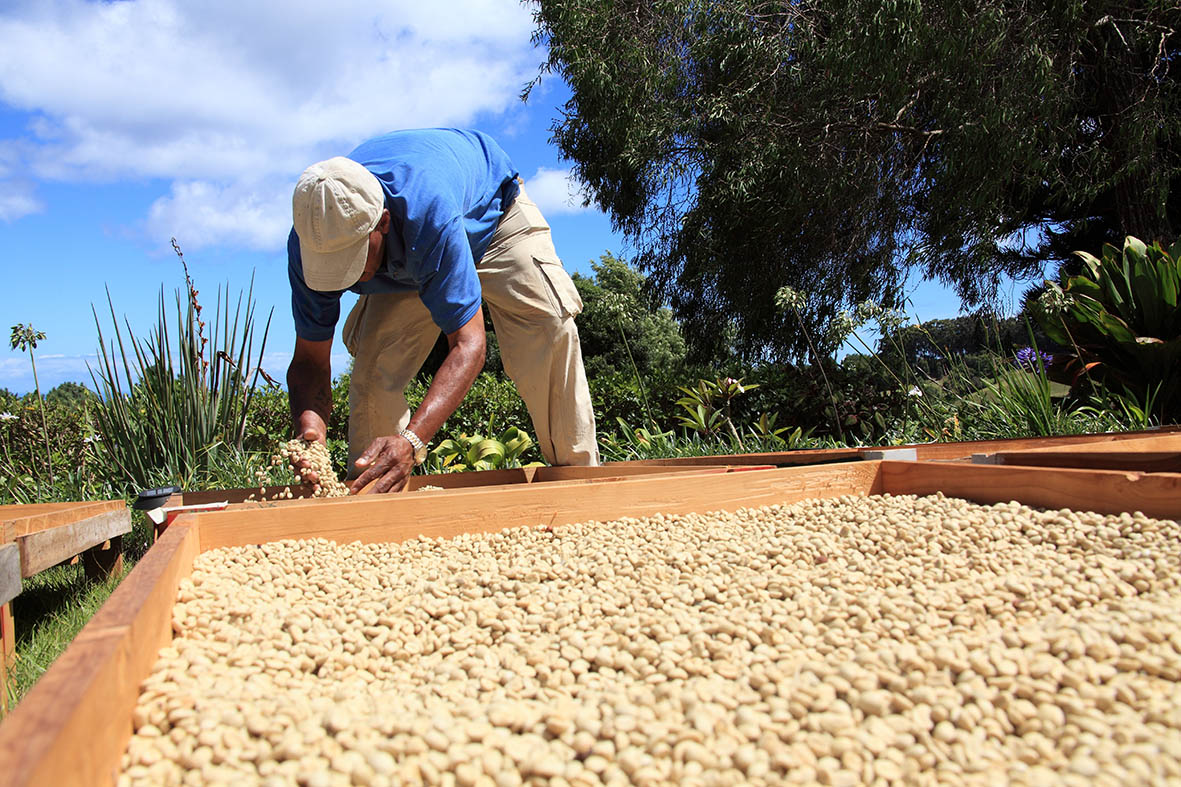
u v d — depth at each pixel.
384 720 0.87
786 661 1.03
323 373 2.68
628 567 1.50
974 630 1.12
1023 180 7.44
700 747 0.81
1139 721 0.85
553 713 0.88
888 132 7.74
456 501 1.87
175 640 1.17
